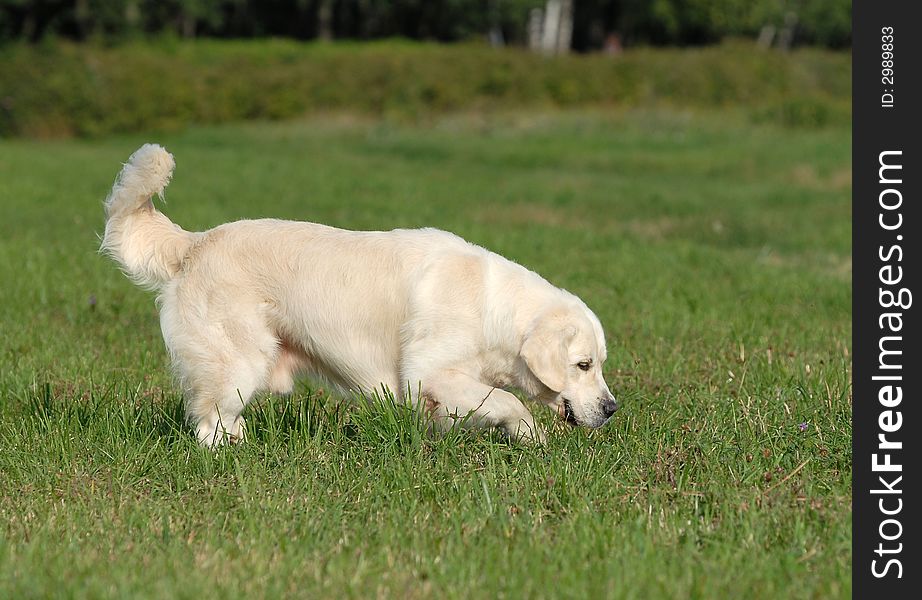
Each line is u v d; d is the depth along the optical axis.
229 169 29.03
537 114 45.41
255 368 7.48
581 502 6.30
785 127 42.94
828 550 5.78
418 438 7.09
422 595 5.24
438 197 24.81
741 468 6.89
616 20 83.56
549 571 5.42
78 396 8.53
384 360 7.46
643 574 5.37
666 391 8.92
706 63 48.16
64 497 6.66
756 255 18.42
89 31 65.50
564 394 7.53
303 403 7.96
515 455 7.12
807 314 12.59
